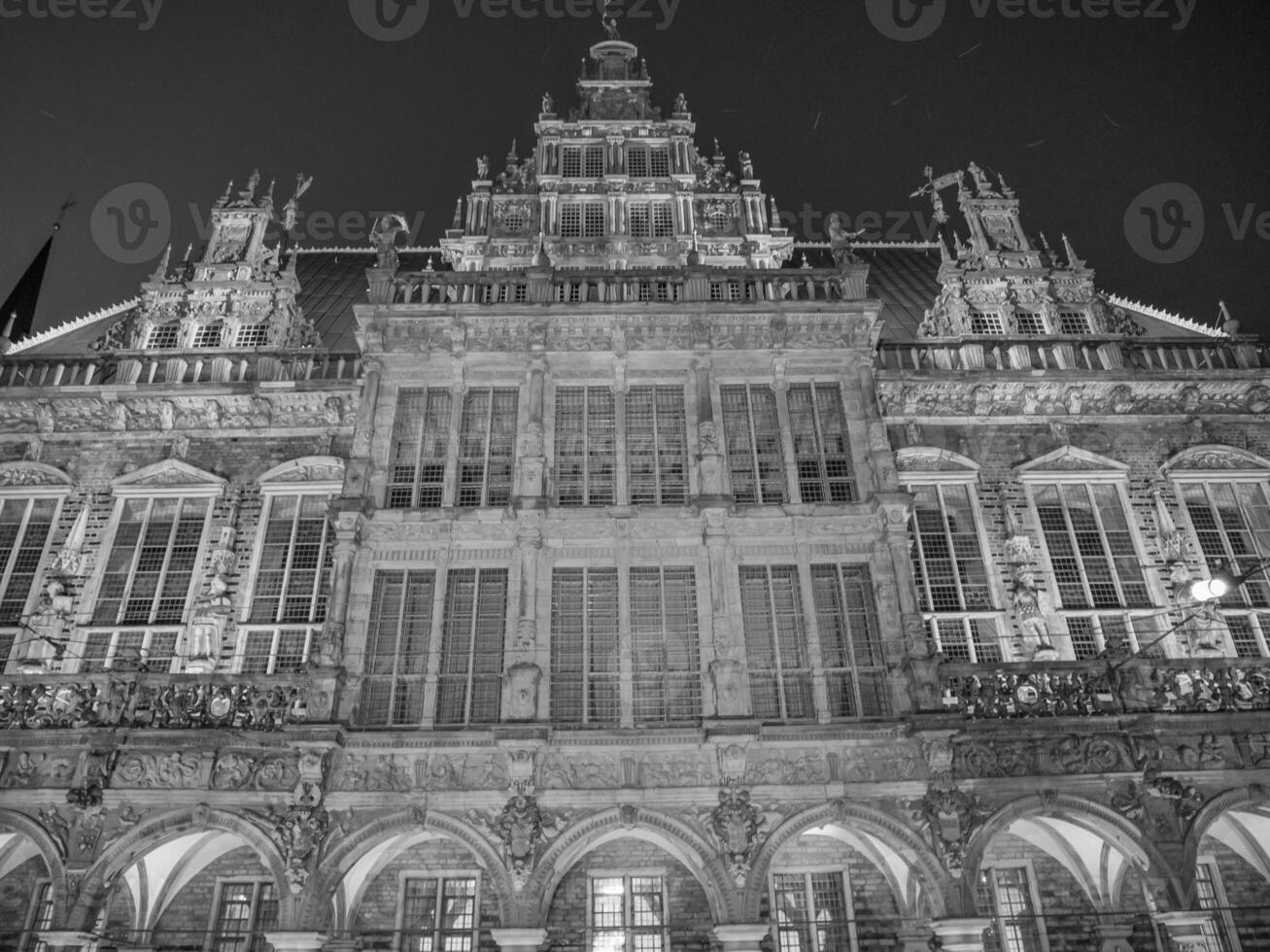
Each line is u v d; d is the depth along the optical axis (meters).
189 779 19.84
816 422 24.23
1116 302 32.97
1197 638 23.70
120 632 23.72
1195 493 26.09
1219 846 22.92
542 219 30.58
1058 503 25.69
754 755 20.05
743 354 24.70
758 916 18.52
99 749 19.92
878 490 22.64
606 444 23.98
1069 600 24.47
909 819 19.56
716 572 21.72
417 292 26.56
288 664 23.25
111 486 25.48
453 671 21.38
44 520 25.38
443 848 22.09
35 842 19.34
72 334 32.00
